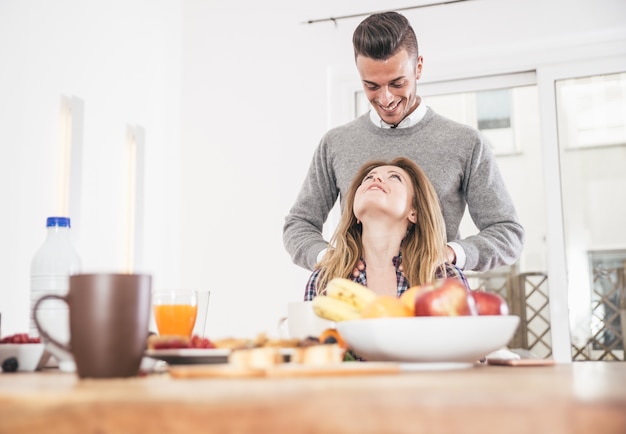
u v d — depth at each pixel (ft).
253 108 11.68
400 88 6.82
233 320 11.28
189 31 12.16
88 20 9.42
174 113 11.79
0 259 7.63
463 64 11.10
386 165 5.22
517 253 6.62
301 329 3.77
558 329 10.41
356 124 7.41
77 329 2.32
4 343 3.41
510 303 13.51
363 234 5.00
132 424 1.53
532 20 10.55
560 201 10.62
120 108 10.13
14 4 8.00
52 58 8.64
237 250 11.43
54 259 4.23
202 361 2.95
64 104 8.91
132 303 2.34
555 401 1.42
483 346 2.80
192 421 1.50
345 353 3.28
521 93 12.35
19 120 8.02
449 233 6.93
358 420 1.44
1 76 7.77
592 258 10.59
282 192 11.35
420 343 2.74
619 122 10.63
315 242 6.59
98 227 9.47
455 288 2.94
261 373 2.16
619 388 1.73
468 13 10.80
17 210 7.93
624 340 10.36
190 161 11.85
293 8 11.68
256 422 1.48
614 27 10.25
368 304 3.03
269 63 11.69
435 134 7.00
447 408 1.43
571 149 10.78
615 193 10.59
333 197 7.63
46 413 1.58
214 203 11.64
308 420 1.46
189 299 4.19
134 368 2.36
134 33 10.61
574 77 10.70
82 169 9.10
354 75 11.50
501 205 6.79
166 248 11.27
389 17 6.77
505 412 1.42
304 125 11.41
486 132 12.61
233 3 12.01
